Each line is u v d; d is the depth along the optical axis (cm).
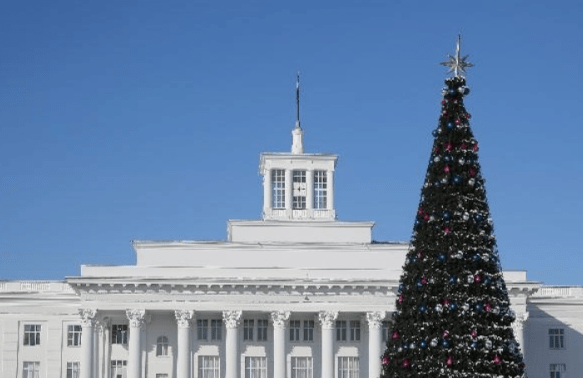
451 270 5478
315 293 12069
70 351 12838
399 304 5653
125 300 11894
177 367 11912
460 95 5684
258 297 12031
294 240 12744
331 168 13188
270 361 12350
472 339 5403
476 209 5559
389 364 5619
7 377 12725
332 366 11981
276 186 13162
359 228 12812
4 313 12850
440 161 5625
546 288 13412
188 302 11962
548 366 13138
